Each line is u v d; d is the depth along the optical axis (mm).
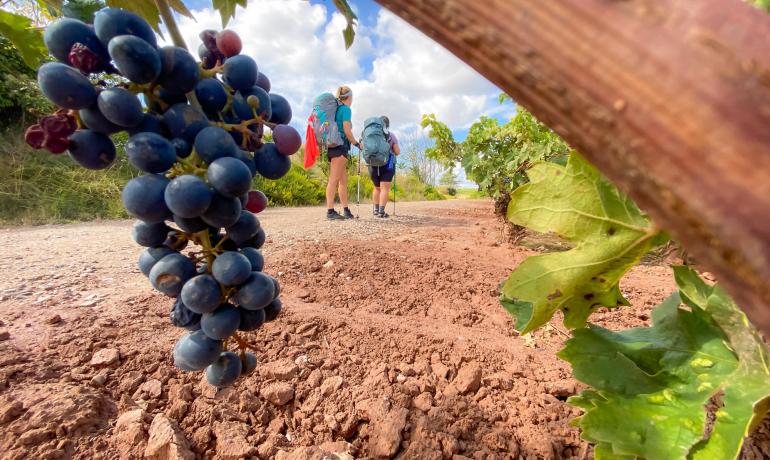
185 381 2023
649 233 1042
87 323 2537
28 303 2850
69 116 901
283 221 7664
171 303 2924
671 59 276
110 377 2023
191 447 1700
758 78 255
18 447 1575
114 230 6664
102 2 1143
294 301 3207
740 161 255
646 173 287
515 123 6988
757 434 1026
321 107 7262
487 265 4609
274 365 2201
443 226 7680
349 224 7195
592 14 303
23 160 8992
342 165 7586
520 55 328
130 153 890
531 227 1153
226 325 1070
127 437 1670
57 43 861
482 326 3023
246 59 1076
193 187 894
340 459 1685
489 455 1749
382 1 409
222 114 1081
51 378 1989
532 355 2564
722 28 270
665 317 1260
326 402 2004
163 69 890
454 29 361
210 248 1106
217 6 1707
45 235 5934
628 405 1104
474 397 2117
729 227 259
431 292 3631
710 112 263
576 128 316
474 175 7281
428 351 2508
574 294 1212
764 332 267
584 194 1081
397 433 1794
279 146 1144
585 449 1795
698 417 1042
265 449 1692
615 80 291
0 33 1657
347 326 2766
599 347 1238
